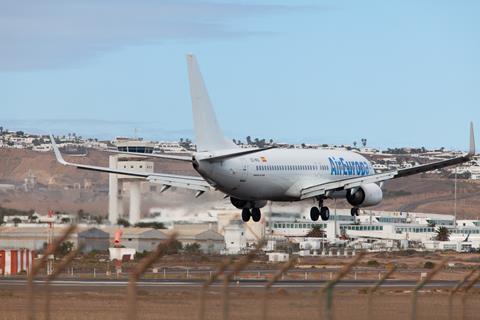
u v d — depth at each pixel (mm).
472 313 150625
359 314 140000
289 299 157125
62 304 153875
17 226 153750
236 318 134250
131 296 92062
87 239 152625
